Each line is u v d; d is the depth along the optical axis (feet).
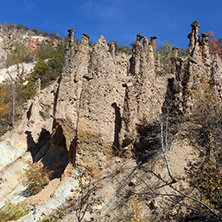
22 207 49.78
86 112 54.85
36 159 78.54
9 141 86.58
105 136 54.95
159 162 48.06
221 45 96.17
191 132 48.85
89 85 56.39
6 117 117.91
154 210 40.45
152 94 61.62
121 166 51.03
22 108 120.67
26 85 142.82
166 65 77.00
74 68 71.31
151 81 62.59
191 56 62.64
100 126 54.90
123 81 61.67
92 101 55.52
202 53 64.13
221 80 61.41
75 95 69.00
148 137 54.13
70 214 43.86
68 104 68.28
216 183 35.76
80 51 72.28
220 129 40.55
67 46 73.46
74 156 55.26
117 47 166.61
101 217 41.88
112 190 47.24
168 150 49.29
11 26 363.15
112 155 54.85
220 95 53.21
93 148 53.57
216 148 39.11
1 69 206.90
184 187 41.55
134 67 63.31
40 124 94.02
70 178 51.06
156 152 51.01
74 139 60.29
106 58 59.62
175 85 55.88
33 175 63.82
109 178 49.52
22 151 85.87
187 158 46.09
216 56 64.64
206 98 46.73
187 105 53.01
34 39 318.86
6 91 131.13
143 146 54.24
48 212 46.68
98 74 57.62
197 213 35.96
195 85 53.78
